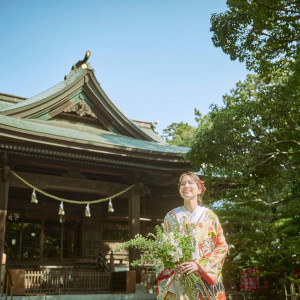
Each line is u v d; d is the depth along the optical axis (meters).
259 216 19.27
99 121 17.53
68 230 18.42
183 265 2.85
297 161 14.24
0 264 11.99
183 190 3.24
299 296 14.34
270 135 13.38
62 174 16.59
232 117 13.20
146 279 14.16
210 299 2.86
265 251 16.09
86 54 16.81
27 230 17.48
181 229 3.08
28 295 11.51
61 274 12.88
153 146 16.88
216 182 14.62
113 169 15.82
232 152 13.88
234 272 17.30
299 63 12.37
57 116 16.58
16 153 13.15
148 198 19.33
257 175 15.45
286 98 12.96
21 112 15.34
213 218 3.12
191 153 14.00
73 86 16.53
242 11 11.89
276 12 11.99
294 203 15.95
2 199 12.90
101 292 13.39
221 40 12.29
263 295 17.14
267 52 12.51
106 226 19.19
